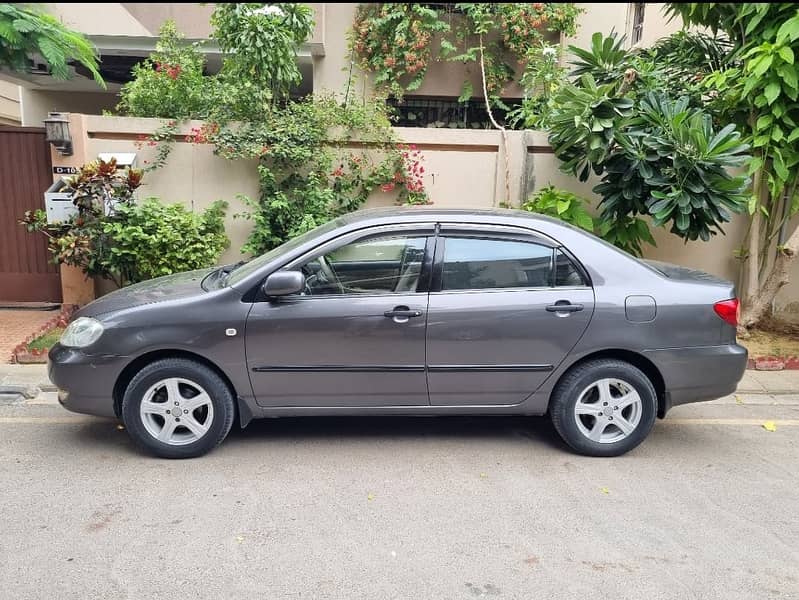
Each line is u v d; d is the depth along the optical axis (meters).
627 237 6.94
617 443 4.28
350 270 4.12
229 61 7.70
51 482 3.81
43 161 7.39
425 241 4.17
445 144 7.52
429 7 10.59
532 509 3.61
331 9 10.55
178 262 6.70
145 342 3.97
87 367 3.99
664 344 4.17
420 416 5.07
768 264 7.71
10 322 6.96
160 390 4.09
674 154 5.96
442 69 10.91
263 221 7.03
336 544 3.22
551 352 4.15
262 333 4.00
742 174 6.66
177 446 4.11
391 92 10.19
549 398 4.29
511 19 10.10
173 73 7.51
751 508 3.69
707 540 3.33
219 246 7.12
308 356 4.06
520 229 4.23
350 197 7.52
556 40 11.16
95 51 7.68
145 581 2.89
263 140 7.08
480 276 4.17
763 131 6.33
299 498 3.68
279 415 4.22
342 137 7.36
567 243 4.23
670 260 7.77
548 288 4.17
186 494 3.70
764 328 7.51
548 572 3.02
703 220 6.24
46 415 4.91
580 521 3.49
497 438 4.65
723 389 4.29
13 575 2.91
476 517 3.51
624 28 11.16
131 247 6.55
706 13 6.63
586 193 7.62
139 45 10.25
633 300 4.15
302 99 8.21
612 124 6.11
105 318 4.02
